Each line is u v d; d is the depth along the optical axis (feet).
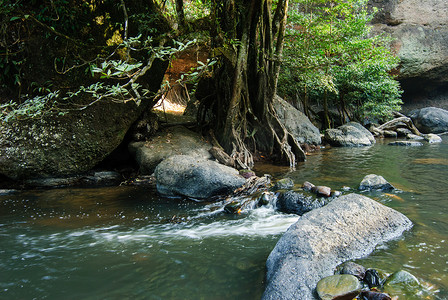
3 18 18.19
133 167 24.14
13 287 8.95
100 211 15.55
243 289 8.58
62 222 14.07
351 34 38.29
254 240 11.84
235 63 23.67
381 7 54.95
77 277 9.43
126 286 8.91
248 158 24.54
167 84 12.57
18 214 15.11
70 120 20.39
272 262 9.12
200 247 11.32
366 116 47.06
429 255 9.55
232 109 24.29
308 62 27.81
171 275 9.43
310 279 8.01
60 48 19.98
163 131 25.00
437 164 23.91
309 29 33.47
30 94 20.10
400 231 11.17
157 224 13.78
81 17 20.13
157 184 18.45
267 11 25.30
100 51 20.72
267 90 27.22
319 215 10.43
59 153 20.29
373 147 34.73
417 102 59.93
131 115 22.27
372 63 40.32
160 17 21.67
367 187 16.94
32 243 11.84
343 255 9.21
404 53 53.57
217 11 22.12
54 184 20.34
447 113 49.08
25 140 19.54
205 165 18.20
